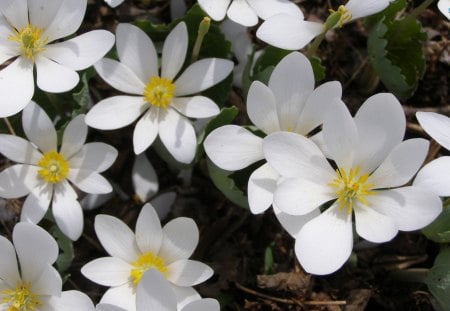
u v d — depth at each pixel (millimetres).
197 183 285
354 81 300
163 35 277
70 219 250
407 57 287
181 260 245
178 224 244
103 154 255
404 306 273
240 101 289
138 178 278
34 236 236
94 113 251
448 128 238
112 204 280
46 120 253
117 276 244
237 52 282
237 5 256
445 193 232
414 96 296
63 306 242
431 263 278
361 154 239
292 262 270
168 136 252
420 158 230
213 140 240
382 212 234
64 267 262
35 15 251
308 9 307
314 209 236
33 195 252
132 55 256
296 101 245
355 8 251
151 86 256
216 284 270
